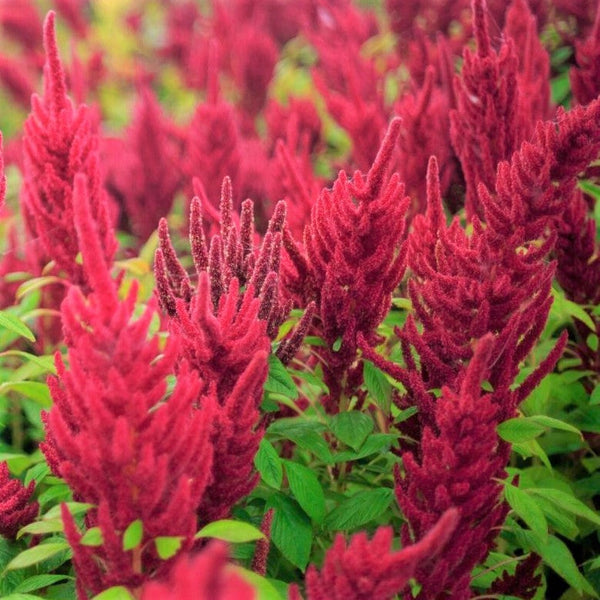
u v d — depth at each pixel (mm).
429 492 882
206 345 907
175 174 1752
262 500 1095
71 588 1005
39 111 1179
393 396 1066
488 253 970
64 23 2928
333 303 1042
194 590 605
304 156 1448
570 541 1306
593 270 1289
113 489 803
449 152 1489
